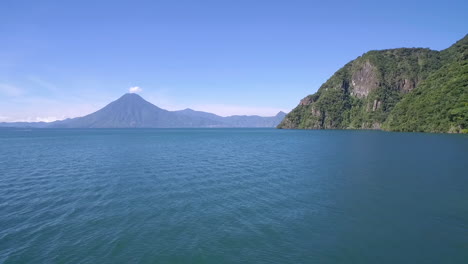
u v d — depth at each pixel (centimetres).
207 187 2650
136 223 1759
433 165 3744
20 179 3053
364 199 2217
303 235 1568
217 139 10969
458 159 4244
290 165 3900
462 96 11775
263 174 3253
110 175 3259
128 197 2334
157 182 2878
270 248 1425
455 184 2661
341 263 1282
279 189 2547
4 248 1441
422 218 1806
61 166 3941
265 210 1980
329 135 13262
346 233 1590
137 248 1437
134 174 3312
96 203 2175
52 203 2178
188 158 4769
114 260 1326
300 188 2572
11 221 1800
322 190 2495
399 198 2231
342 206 2052
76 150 6350
